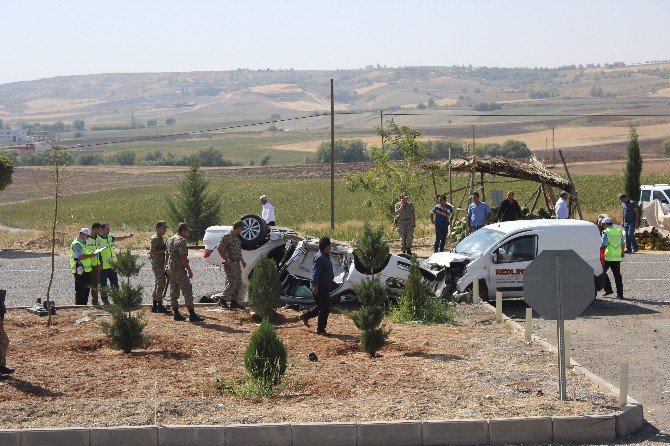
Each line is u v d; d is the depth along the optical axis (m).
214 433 8.43
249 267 17.84
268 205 24.28
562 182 29.05
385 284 17.52
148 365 11.34
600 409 9.36
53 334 13.62
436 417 9.02
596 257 19.05
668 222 33.59
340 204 73.50
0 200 103.56
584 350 13.91
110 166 175.50
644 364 12.83
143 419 8.80
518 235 18.83
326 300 14.13
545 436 8.84
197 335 13.67
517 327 14.72
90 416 8.91
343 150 167.12
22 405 9.25
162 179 133.75
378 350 12.72
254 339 10.36
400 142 36.12
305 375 10.95
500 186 71.00
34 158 165.75
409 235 25.98
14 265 28.14
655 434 9.18
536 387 10.45
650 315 17.50
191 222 43.09
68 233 41.72
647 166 110.62
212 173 134.12
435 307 16.17
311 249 17.94
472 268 18.61
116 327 12.07
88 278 17.56
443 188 67.56
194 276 24.34
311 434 8.53
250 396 9.89
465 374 11.14
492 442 8.73
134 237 39.50
